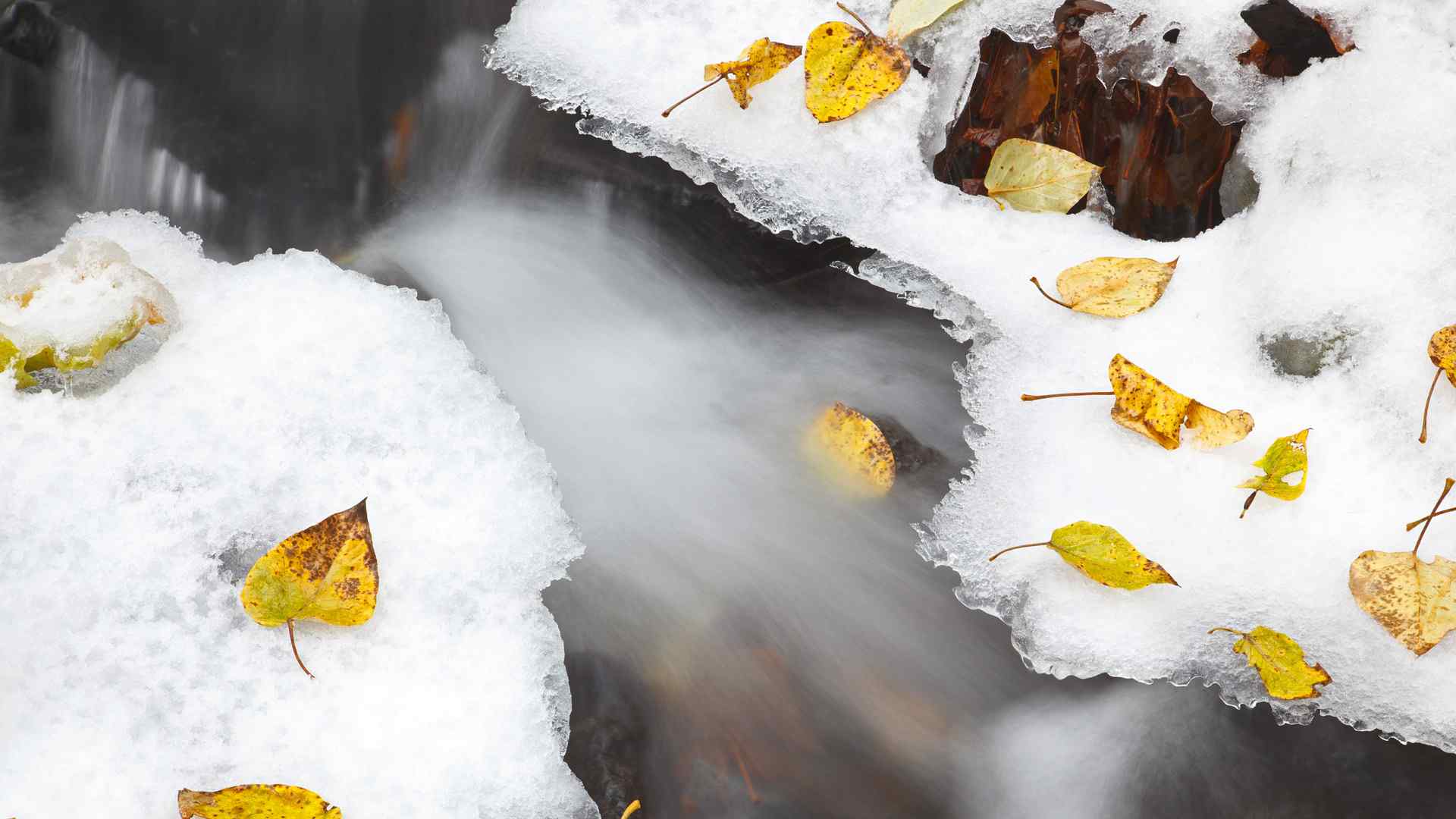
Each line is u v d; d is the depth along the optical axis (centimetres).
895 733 130
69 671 128
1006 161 139
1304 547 130
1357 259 133
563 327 142
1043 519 132
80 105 150
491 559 132
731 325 143
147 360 136
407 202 148
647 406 140
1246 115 138
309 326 138
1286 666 127
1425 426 130
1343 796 127
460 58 148
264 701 128
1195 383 134
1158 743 129
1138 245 139
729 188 143
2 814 125
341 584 128
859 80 141
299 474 133
